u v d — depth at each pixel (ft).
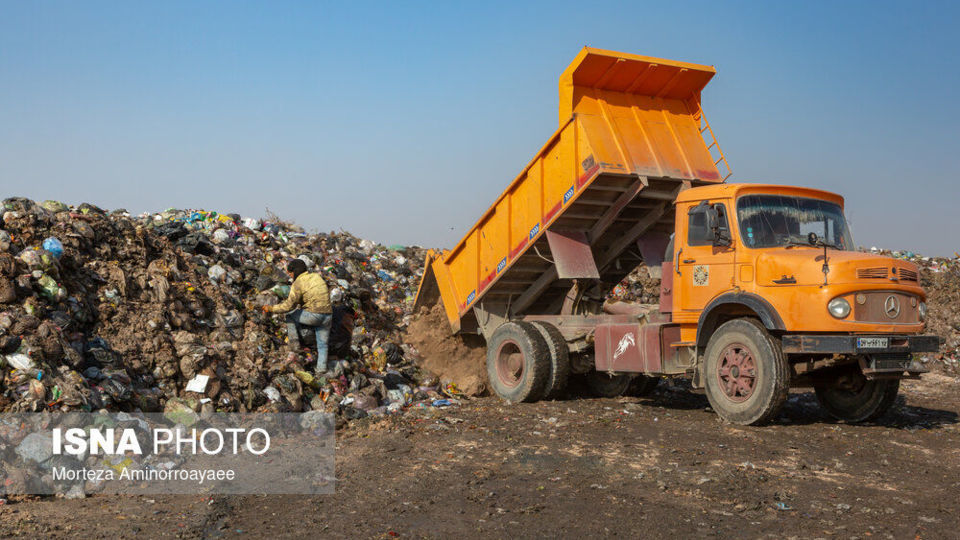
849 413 31.76
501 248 37.35
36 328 25.73
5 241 29.63
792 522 18.51
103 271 31.81
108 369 26.94
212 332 32.68
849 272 27.20
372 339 39.06
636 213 35.04
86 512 18.83
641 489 21.09
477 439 27.14
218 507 19.27
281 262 43.39
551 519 18.53
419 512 19.06
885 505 19.98
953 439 28.71
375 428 28.81
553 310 41.19
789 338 28.14
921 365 49.88
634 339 33.12
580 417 31.78
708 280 30.55
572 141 33.04
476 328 40.93
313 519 18.52
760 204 30.19
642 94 34.73
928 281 61.98
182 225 40.88
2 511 18.69
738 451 25.46
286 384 30.73
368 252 55.11
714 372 30.17
